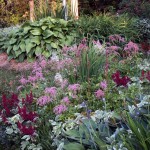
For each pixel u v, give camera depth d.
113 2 12.05
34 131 3.22
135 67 4.89
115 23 7.89
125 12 9.88
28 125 3.40
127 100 3.66
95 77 4.52
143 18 9.41
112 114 3.17
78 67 4.61
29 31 7.38
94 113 3.42
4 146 3.49
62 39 7.38
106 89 3.96
